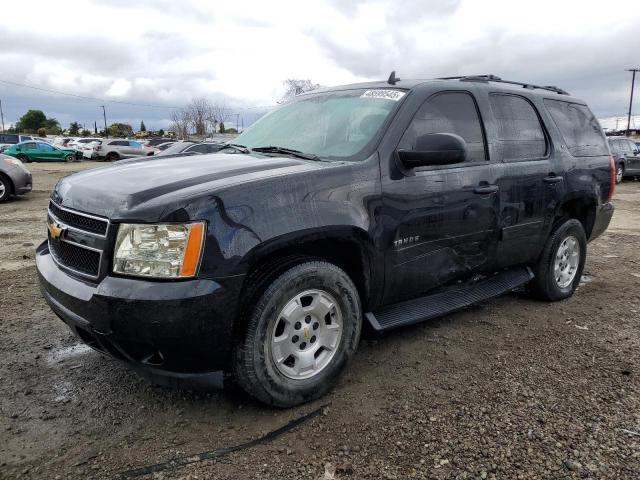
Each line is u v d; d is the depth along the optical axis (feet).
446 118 12.14
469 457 8.18
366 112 11.68
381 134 10.82
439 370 11.12
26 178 40.47
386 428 8.94
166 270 8.09
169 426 9.01
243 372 8.87
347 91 13.01
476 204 12.24
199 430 8.88
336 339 9.96
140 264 8.13
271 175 9.24
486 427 8.97
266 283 8.90
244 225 8.50
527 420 9.19
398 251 10.78
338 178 9.80
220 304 8.25
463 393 10.13
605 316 14.66
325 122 12.19
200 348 8.32
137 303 7.93
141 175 9.67
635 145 69.56
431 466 7.97
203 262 8.16
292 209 9.02
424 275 11.50
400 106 11.36
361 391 10.20
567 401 9.85
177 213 8.11
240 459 8.12
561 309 15.25
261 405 9.58
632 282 18.38
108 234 8.35
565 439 8.64
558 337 13.04
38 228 27.94
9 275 17.99
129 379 10.65
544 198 14.30
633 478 7.73
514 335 13.14
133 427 8.98
